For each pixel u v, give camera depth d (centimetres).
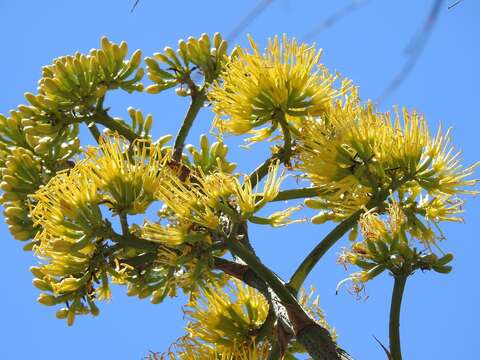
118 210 590
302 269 594
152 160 609
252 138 705
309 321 542
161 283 655
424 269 613
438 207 665
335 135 634
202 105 745
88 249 589
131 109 735
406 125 646
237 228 583
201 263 578
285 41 668
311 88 677
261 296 665
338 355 523
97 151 597
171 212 675
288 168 679
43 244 590
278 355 577
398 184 642
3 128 755
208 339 654
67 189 592
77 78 704
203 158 736
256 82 666
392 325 590
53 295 614
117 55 713
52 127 706
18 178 712
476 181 652
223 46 754
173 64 748
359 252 624
